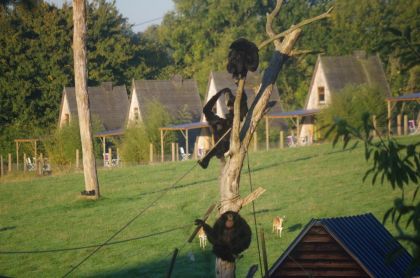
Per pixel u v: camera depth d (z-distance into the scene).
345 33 197.88
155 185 108.50
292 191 97.25
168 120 159.25
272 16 40.41
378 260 43.59
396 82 173.50
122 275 67.62
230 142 38.94
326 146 132.75
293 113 160.25
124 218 89.00
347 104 141.75
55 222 89.44
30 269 71.31
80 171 134.75
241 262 67.31
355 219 48.03
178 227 82.06
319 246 44.62
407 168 22.83
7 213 96.44
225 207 38.88
